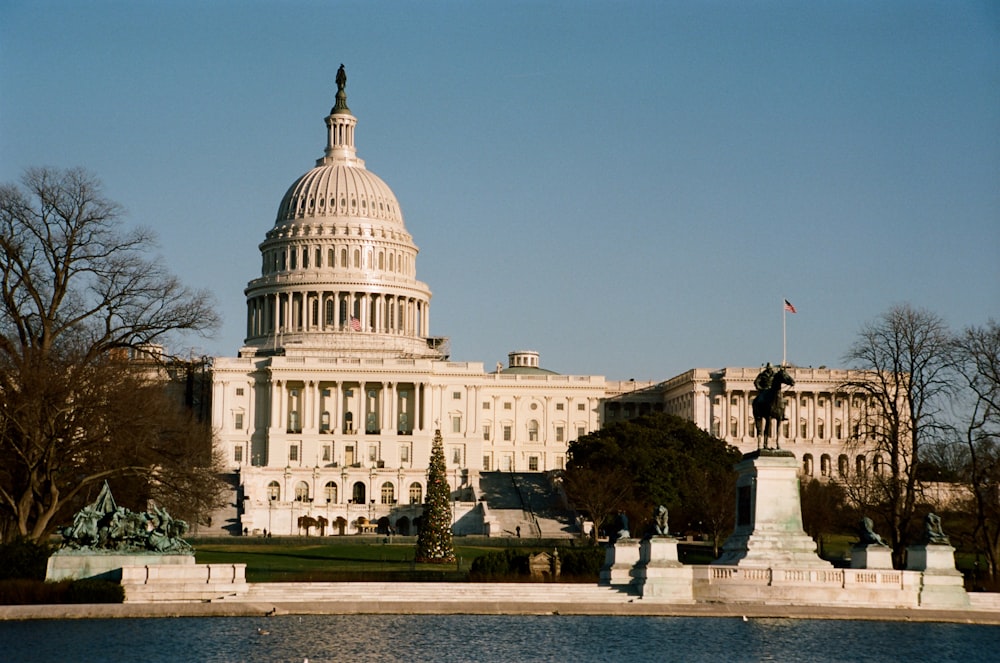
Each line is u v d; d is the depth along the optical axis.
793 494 92.00
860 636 77.81
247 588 89.62
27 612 81.06
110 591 85.44
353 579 100.94
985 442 126.38
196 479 113.38
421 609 86.19
